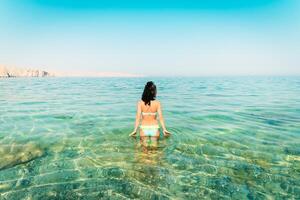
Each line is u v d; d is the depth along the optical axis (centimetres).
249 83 3700
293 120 909
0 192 375
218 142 623
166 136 664
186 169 458
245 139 652
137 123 634
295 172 451
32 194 371
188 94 1897
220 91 2189
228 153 545
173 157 516
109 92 2098
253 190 387
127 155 525
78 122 855
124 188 389
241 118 942
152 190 384
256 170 459
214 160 504
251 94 1881
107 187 392
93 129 752
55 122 855
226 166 474
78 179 418
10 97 1606
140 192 378
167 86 2969
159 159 505
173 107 1215
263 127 792
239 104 1323
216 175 436
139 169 456
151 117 620
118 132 713
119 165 475
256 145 602
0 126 795
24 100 1461
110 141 624
